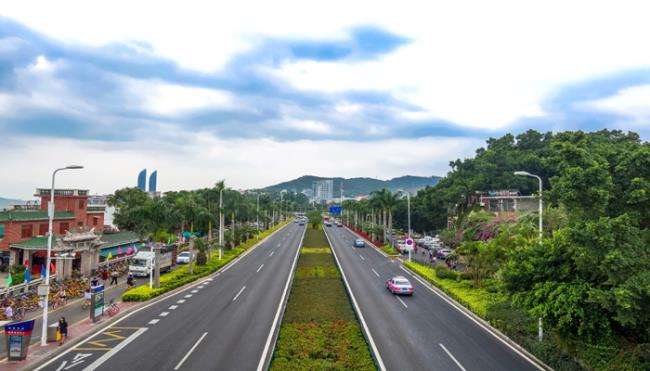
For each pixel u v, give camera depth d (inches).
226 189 2568.9
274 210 5383.9
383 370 721.6
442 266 1659.7
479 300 1205.1
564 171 662.5
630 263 555.5
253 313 1112.2
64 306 1209.4
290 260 2236.7
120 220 2923.2
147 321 1032.8
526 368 738.2
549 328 709.9
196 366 732.7
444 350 829.2
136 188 3408.0
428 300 1296.8
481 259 1386.6
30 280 1507.1
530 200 2716.5
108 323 1013.2
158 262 1418.6
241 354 793.6
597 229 567.2
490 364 755.4
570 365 702.5
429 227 3991.1
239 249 2600.9
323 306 1157.1
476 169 3718.0
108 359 768.3
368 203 4217.5
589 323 601.0
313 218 5142.7
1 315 1044.5
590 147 742.5
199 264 1910.7
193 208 1908.2
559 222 1280.8
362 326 992.9
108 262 1841.8
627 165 636.7
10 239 1743.4
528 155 3558.1
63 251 1569.9
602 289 607.2
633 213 610.5
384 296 1348.4
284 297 1316.4
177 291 1419.8
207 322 1022.4
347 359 759.1
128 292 1285.7
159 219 1622.8
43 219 1889.8
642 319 563.2
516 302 702.5
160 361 757.3
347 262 2160.4
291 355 780.6
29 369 722.2
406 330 965.2
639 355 641.6
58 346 829.2
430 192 3826.3
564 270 656.4
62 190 2052.2
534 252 706.2
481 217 2287.2
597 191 593.9
